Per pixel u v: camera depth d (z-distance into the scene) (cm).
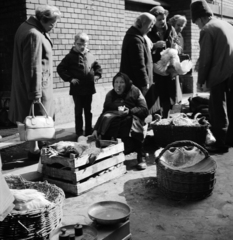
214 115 521
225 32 499
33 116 421
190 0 1050
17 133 618
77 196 379
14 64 450
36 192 300
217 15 1245
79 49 564
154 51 614
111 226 270
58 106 688
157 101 598
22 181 341
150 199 370
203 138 519
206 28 506
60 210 296
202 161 395
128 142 471
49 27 443
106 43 805
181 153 405
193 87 1094
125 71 532
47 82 450
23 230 269
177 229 307
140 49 514
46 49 440
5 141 565
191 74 1089
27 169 436
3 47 666
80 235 246
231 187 399
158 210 344
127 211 287
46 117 426
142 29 521
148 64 536
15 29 634
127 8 915
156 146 568
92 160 392
